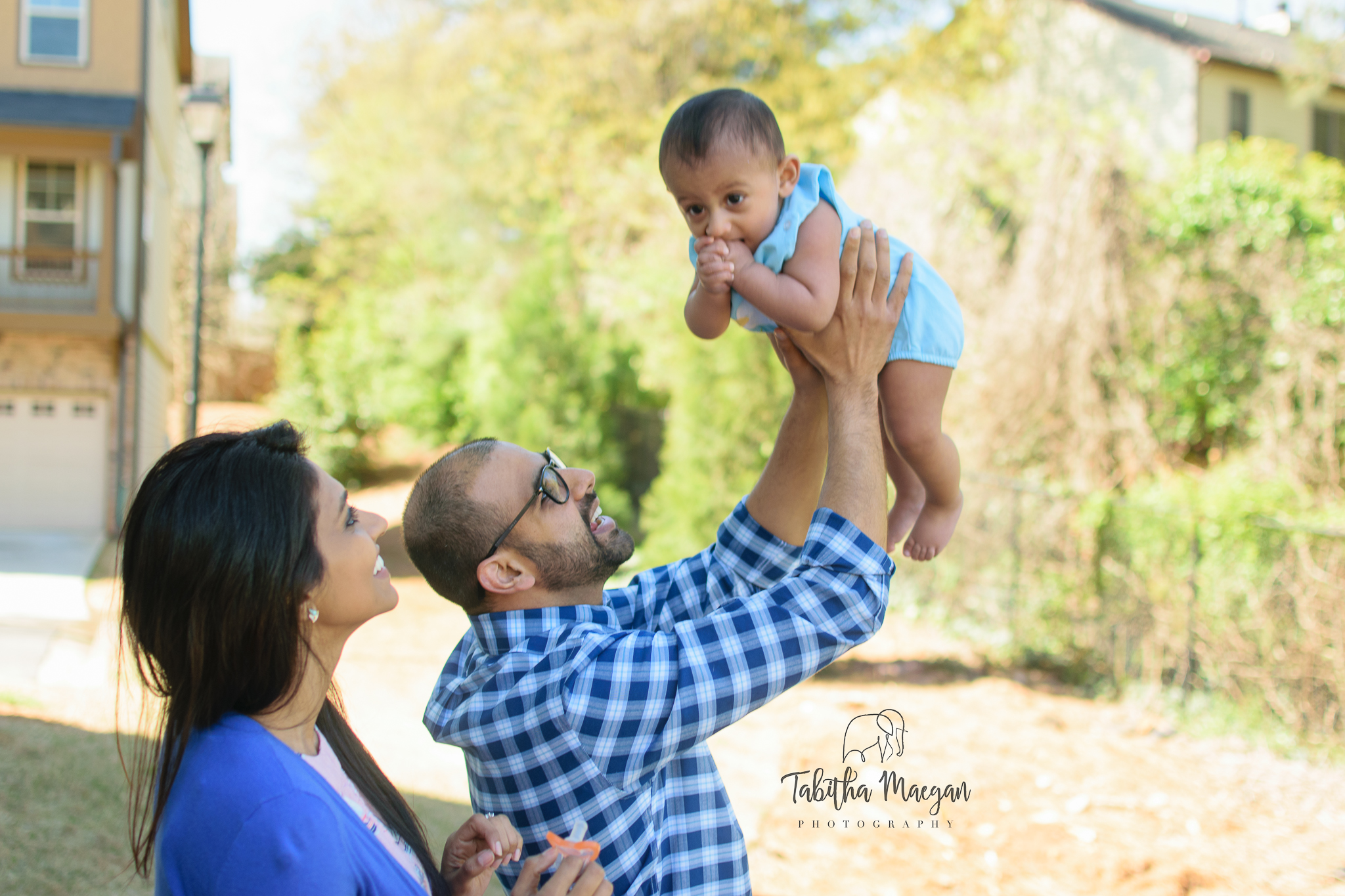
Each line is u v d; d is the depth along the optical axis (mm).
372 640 9297
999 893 3994
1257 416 8008
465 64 18203
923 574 9273
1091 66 16156
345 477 21078
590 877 1460
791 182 1864
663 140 1891
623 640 1586
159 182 18828
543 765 1587
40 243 15930
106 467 16047
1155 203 8562
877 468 1677
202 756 1235
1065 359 8219
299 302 23734
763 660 1534
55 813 3641
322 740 1429
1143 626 6656
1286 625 5660
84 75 15898
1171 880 4020
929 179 9656
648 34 16500
